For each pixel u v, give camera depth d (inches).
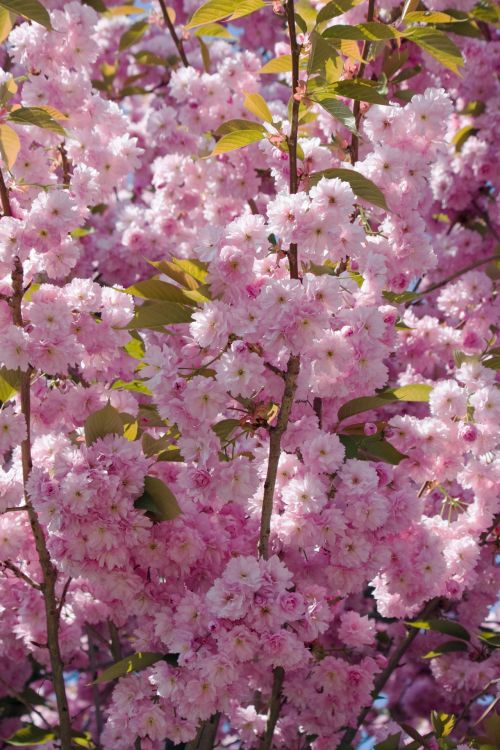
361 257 119.7
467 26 211.6
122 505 114.9
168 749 175.9
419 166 133.7
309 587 120.9
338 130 166.2
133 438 130.5
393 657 169.3
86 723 272.7
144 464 116.6
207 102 204.4
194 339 114.1
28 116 123.2
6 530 126.7
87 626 167.5
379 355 111.3
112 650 165.0
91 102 158.9
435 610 188.9
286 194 112.7
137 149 161.2
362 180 115.3
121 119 162.4
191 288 118.6
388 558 121.8
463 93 240.4
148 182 286.0
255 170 201.9
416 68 187.0
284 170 124.5
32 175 136.8
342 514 117.0
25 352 113.8
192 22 115.4
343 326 111.0
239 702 148.5
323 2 178.2
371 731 209.3
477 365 146.0
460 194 247.8
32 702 211.6
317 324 102.7
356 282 118.8
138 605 122.1
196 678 112.1
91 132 159.8
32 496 113.4
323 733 147.6
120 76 291.6
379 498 115.6
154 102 283.3
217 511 127.3
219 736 223.1
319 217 104.2
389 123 137.5
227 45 273.0
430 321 193.0
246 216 106.3
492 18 199.0
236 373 103.9
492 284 214.4
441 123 136.6
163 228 212.8
